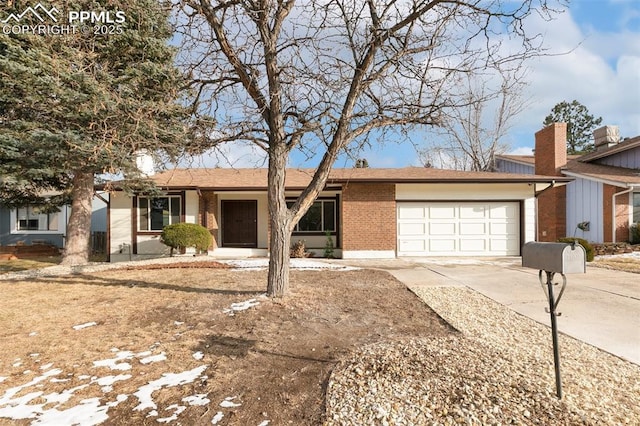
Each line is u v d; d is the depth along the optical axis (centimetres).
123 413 297
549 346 428
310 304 605
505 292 714
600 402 300
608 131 1827
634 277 855
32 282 831
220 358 402
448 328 496
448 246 1364
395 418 275
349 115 584
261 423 281
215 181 1458
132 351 424
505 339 452
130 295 690
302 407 302
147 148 647
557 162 1716
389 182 1318
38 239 1856
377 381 332
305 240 1558
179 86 656
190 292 705
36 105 978
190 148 646
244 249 1455
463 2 554
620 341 445
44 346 442
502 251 1370
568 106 3150
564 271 298
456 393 305
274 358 400
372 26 567
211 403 310
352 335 468
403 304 621
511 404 290
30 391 335
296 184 1397
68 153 956
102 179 1334
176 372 370
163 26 948
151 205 1420
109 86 913
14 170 998
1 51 924
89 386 343
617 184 1391
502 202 1370
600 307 598
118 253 1405
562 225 1695
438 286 768
